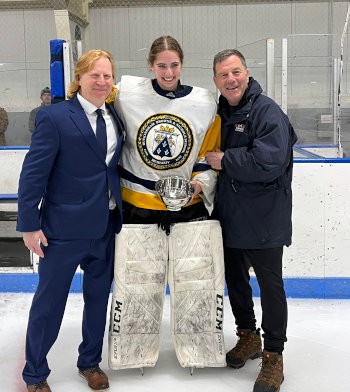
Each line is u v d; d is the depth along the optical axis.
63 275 2.05
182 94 2.16
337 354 2.54
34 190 1.94
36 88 5.13
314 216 3.33
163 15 7.10
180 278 2.25
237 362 2.33
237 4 7.07
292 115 4.77
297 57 4.73
